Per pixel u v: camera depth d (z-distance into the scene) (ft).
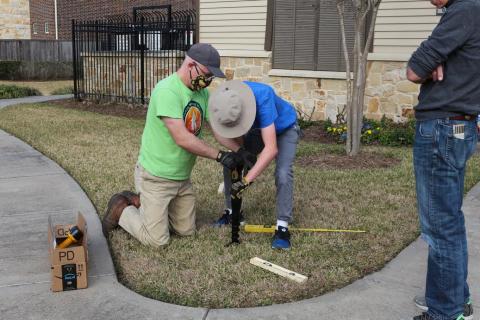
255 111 11.55
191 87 12.29
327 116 33.83
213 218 15.21
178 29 40.19
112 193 17.63
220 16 37.32
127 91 43.75
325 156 24.14
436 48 8.27
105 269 11.77
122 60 43.57
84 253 10.78
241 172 12.73
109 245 13.24
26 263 12.25
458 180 8.84
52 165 22.17
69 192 18.10
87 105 43.70
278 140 13.15
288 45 34.71
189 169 13.00
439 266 9.07
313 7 33.30
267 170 21.06
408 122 30.25
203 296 10.49
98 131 30.71
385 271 11.73
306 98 34.47
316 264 11.93
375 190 18.16
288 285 10.92
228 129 11.73
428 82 8.80
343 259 12.19
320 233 13.92
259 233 13.80
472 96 8.50
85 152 24.45
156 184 12.63
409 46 30.68
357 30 23.47
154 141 12.53
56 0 89.40
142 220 12.97
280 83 35.24
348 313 9.89
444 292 9.11
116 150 24.91
